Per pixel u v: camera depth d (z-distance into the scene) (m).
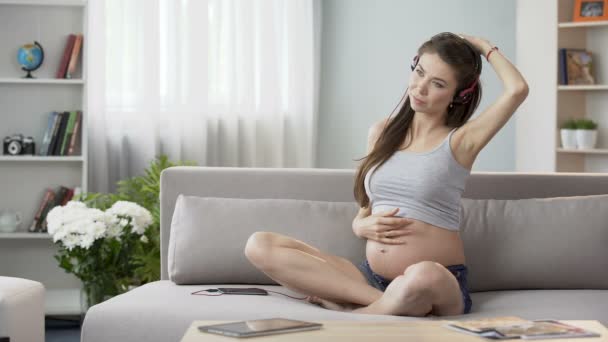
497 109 2.34
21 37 4.33
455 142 2.36
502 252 2.66
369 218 2.44
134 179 4.53
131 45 4.86
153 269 3.94
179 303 2.28
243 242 2.67
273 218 2.71
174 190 2.89
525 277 2.65
